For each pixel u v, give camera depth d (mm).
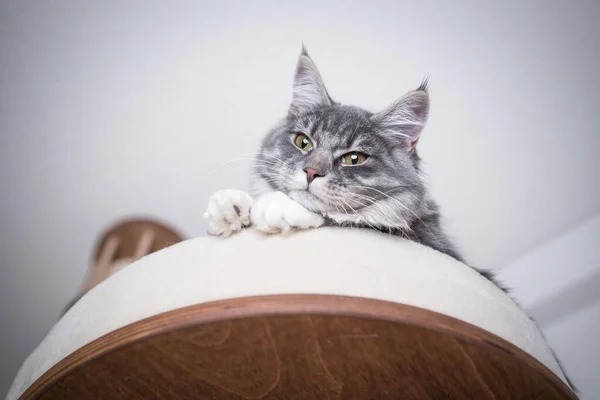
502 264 2656
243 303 1043
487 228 2607
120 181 2658
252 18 2367
